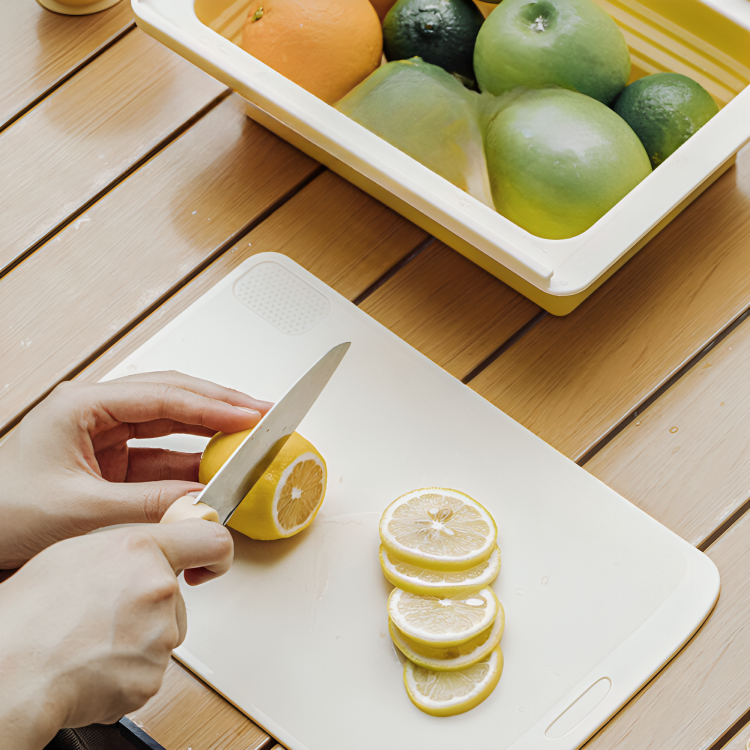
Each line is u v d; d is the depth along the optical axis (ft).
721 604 3.02
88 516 2.89
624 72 3.16
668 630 2.99
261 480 2.96
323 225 3.34
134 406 2.98
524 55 3.09
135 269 3.32
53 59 3.50
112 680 2.63
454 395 3.17
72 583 2.64
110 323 3.28
